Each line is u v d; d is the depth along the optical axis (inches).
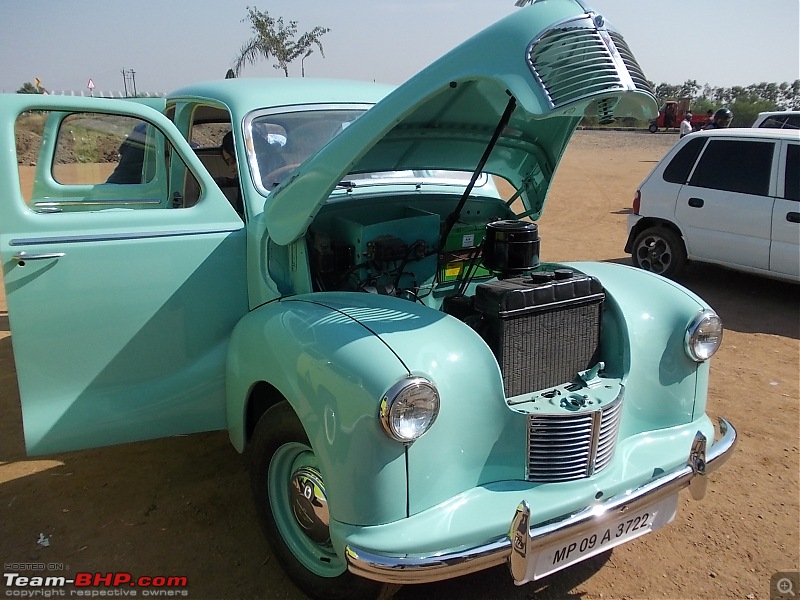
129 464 138.4
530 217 142.9
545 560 84.8
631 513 89.8
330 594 93.8
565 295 98.9
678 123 1509.6
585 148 1112.2
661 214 283.4
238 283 119.3
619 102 84.4
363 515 78.7
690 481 96.7
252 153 126.5
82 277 106.6
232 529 116.6
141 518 119.6
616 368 103.8
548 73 78.3
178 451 143.6
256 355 100.0
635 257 300.7
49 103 108.1
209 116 165.6
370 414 76.2
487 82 88.1
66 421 110.0
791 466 140.3
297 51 667.4
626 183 652.1
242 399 106.7
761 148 251.4
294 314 97.8
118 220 110.1
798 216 239.0
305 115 135.5
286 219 105.3
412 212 127.6
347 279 117.0
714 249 267.3
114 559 108.7
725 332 226.8
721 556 112.1
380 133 89.8
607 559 111.5
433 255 123.7
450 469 82.8
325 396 81.6
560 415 88.1
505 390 94.3
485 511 82.1
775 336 222.8
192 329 116.3
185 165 120.4
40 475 134.1
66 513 121.1
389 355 79.9
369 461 77.4
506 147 121.3
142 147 146.6
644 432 102.5
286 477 101.2
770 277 255.4
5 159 103.6
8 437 150.9
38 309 104.9
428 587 103.3
